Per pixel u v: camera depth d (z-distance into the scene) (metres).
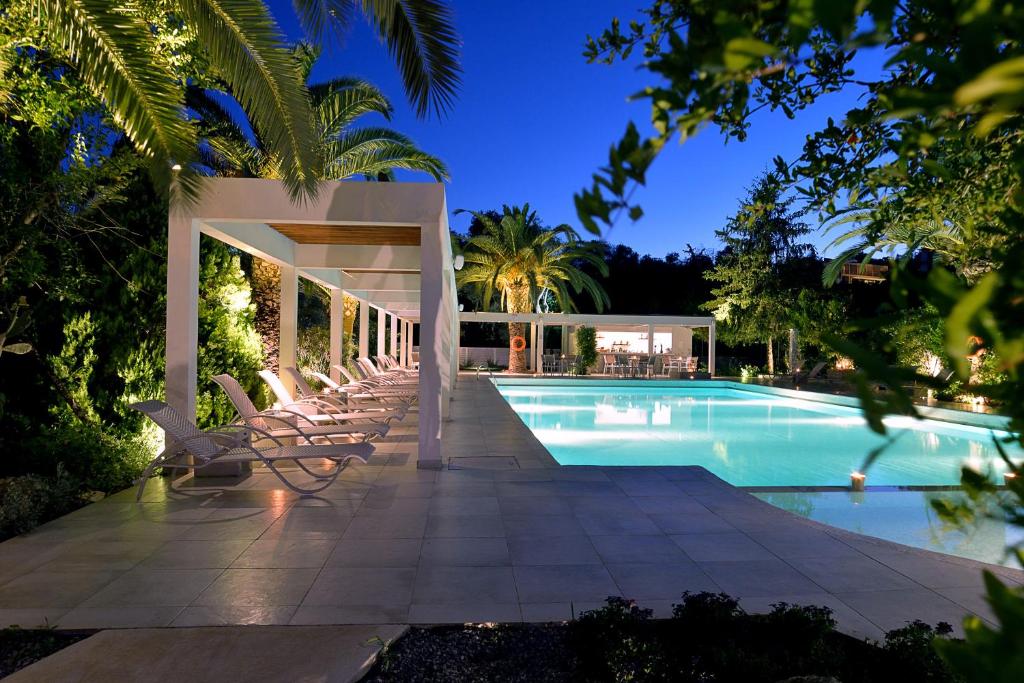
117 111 4.87
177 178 5.50
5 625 3.17
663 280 33.69
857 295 23.64
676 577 3.82
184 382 6.22
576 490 5.94
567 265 24.17
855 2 0.39
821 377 23.30
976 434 11.47
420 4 5.77
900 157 0.87
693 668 2.66
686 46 0.54
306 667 2.73
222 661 2.79
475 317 23.66
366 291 14.02
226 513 5.14
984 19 0.41
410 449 8.05
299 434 6.73
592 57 1.62
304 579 3.77
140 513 5.14
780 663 2.67
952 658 0.45
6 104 5.24
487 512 5.20
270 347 12.40
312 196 6.05
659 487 6.06
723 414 15.08
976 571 3.93
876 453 0.49
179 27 5.95
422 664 2.83
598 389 21.81
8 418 6.14
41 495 4.97
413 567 3.97
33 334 6.35
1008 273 0.45
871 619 3.25
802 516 5.39
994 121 0.38
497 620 3.24
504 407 12.91
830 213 1.45
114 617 3.25
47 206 5.74
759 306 24.39
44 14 4.46
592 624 2.92
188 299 6.25
